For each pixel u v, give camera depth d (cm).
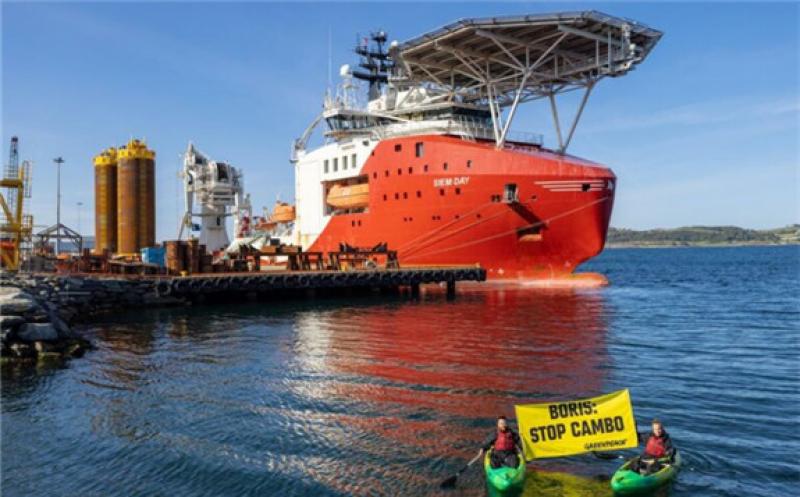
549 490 1184
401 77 5328
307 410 1658
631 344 2600
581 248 4506
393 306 4097
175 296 4197
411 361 2264
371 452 1353
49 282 3609
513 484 1164
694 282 6738
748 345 2598
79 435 1495
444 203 4741
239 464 1300
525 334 2861
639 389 1848
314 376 2041
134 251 6869
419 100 5531
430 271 4638
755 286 6081
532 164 4459
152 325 3291
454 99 5412
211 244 6800
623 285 6256
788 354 2397
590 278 6050
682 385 1900
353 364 2220
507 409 1644
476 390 1839
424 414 1608
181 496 1167
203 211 6781
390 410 1644
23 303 2438
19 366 2238
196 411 1664
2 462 1337
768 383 1928
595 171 4369
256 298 4444
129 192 6844
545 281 4741
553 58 4781
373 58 6794
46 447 1420
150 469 1288
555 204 4431
